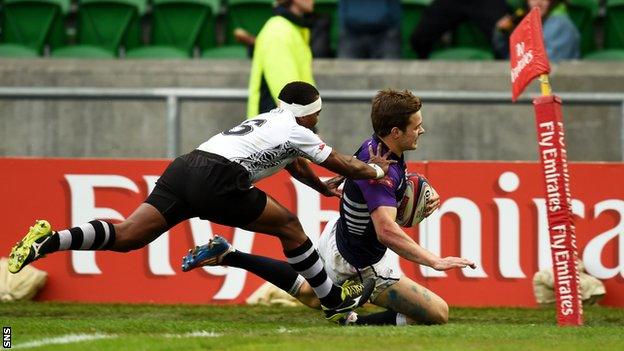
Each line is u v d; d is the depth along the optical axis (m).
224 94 31.89
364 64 37.78
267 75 29.14
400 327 22.23
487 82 37.38
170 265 29.00
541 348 18.92
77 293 29.17
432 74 37.47
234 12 42.16
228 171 21.97
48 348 18.83
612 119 36.53
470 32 41.19
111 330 22.30
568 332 21.44
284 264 23.98
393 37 38.50
